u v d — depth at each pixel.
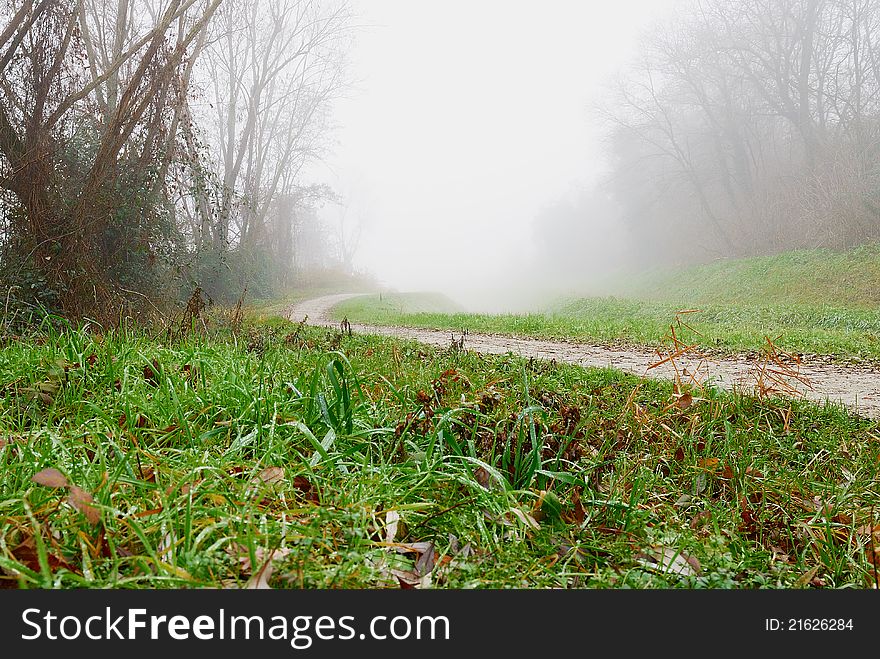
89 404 3.47
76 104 13.20
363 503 2.55
